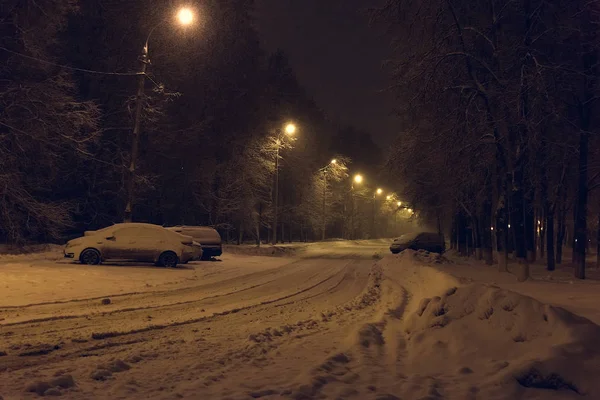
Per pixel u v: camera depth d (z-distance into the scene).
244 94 49.25
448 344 7.44
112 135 37.34
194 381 6.05
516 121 18.19
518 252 18.38
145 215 43.91
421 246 43.03
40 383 5.61
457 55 19.78
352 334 8.71
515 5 19.52
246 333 9.52
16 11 26.86
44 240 33.94
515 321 7.22
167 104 39.69
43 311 11.51
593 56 19.44
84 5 35.03
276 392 5.58
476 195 26.31
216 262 29.22
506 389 5.61
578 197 20.42
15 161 27.31
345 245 67.81
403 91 21.33
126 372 6.48
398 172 25.27
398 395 5.61
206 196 45.91
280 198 64.06
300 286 18.67
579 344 6.14
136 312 11.95
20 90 26.75
